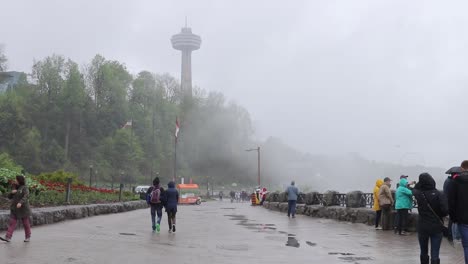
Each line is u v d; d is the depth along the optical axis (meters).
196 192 78.81
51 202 22.47
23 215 11.30
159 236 13.98
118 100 129.25
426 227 7.78
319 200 26.61
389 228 16.45
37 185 22.52
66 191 24.64
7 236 11.17
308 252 10.95
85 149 120.56
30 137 103.81
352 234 15.21
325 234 15.19
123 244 11.63
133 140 118.81
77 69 122.19
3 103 104.38
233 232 15.74
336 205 23.98
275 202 35.69
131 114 131.62
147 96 139.12
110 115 128.50
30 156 102.94
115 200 32.53
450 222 7.84
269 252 10.87
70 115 120.50
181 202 55.84
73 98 119.62
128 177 114.88
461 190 7.54
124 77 138.25
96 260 9.02
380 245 12.35
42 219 16.08
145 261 9.12
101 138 126.44
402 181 14.99
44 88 121.44
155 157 129.25
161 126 137.00
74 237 12.72
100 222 18.52
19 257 8.97
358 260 9.77
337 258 10.05
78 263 8.59
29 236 11.41
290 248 11.65
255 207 42.56
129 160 116.38
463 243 7.52
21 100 114.75
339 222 20.66
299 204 28.70
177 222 20.53
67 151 116.56
